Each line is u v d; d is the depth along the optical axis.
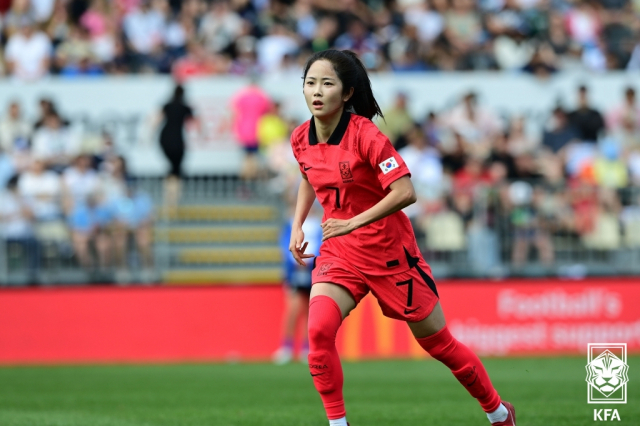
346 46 58.41
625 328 45.81
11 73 55.78
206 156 52.31
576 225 45.91
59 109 52.00
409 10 62.16
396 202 16.09
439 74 54.66
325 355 16.52
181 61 56.91
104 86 52.19
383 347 44.50
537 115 54.97
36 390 30.80
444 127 53.47
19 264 43.81
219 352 43.97
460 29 61.34
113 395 29.19
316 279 17.11
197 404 26.66
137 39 57.56
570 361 40.97
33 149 51.12
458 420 22.64
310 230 42.00
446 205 45.75
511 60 60.00
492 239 45.69
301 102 53.69
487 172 50.91
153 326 43.72
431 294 17.20
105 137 51.69
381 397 28.19
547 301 45.47
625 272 46.06
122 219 44.78
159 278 45.53
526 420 22.20
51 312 43.25
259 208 48.31
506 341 45.16
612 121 55.34
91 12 58.34
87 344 43.25
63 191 46.53
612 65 61.00
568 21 63.06
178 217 46.81
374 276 16.94
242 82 52.97
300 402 27.09
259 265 48.06
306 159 17.12
